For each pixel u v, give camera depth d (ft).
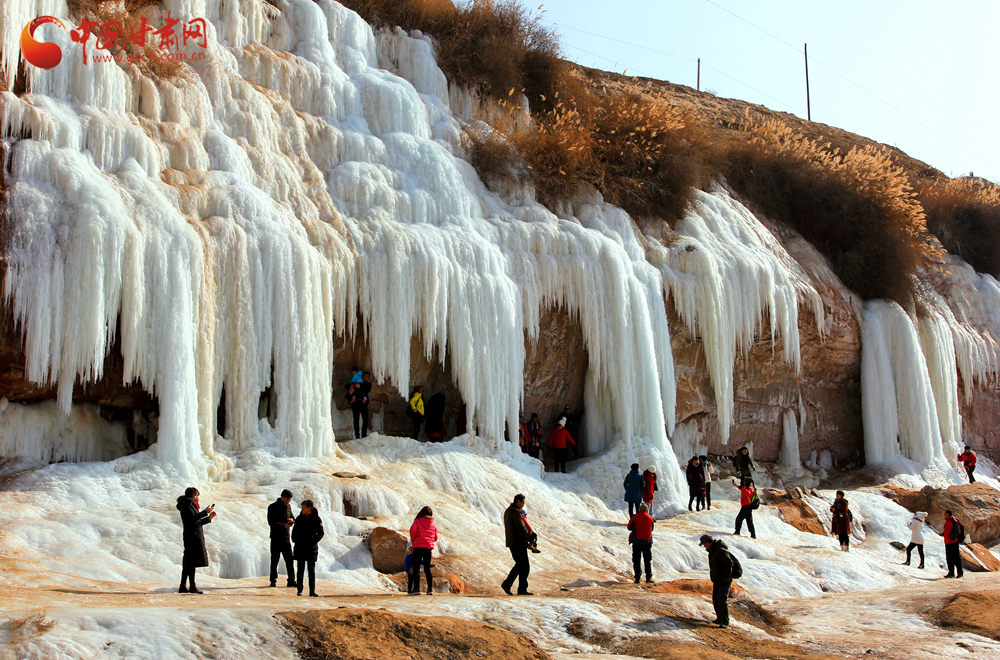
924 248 103.35
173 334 47.93
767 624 40.88
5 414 45.80
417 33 84.12
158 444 46.83
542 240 70.23
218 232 52.34
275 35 72.38
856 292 95.14
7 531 37.37
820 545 63.93
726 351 77.20
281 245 54.29
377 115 73.26
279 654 25.80
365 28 79.66
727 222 87.76
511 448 64.18
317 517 35.63
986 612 42.78
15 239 44.45
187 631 25.63
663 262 76.89
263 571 39.99
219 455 49.14
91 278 45.52
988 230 120.16
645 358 69.82
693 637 35.32
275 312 53.57
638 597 40.42
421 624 29.40
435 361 65.67
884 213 98.73
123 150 52.95
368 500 48.32
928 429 90.58
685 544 54.13
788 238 96.32
